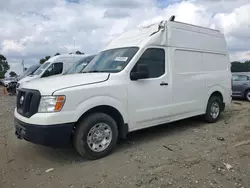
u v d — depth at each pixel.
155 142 4.80
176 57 5.26
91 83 3.93
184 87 5.43
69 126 3.61
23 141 4.98
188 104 5.58
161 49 4.97
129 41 5.06
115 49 5.08
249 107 9.18
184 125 6.21
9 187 3.13
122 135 4.35
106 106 4.06
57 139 3.55
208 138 5.02
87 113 3.92
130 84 4.37
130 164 3.69
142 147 4.50
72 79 4.04
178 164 3.64
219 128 5.88
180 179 3.18
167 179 3.18
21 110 3.95
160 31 4.98
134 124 4.48
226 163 3.65
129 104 4.36
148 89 4.65
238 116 7.30
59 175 3.42
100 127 4.00
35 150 4.45
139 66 4.37
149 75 4.72
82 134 3.79
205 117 6.32
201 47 5.96
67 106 3.60
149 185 3.05
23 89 4.05
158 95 4.84
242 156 3.93
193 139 4.97
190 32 5.69
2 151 4.44
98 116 3.93
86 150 3.83
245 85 11.53
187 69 5.54
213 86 6.32
